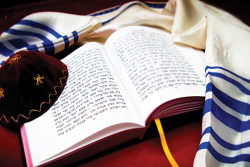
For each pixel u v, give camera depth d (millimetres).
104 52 440
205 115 346
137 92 379
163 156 375
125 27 460
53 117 374
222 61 392
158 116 372
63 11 582
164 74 385
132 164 370
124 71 407
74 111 370
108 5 604
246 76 383
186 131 394
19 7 571
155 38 451
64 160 353
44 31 482
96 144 354
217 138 334
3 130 383
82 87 390
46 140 355
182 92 365
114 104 366
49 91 386
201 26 441
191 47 455
